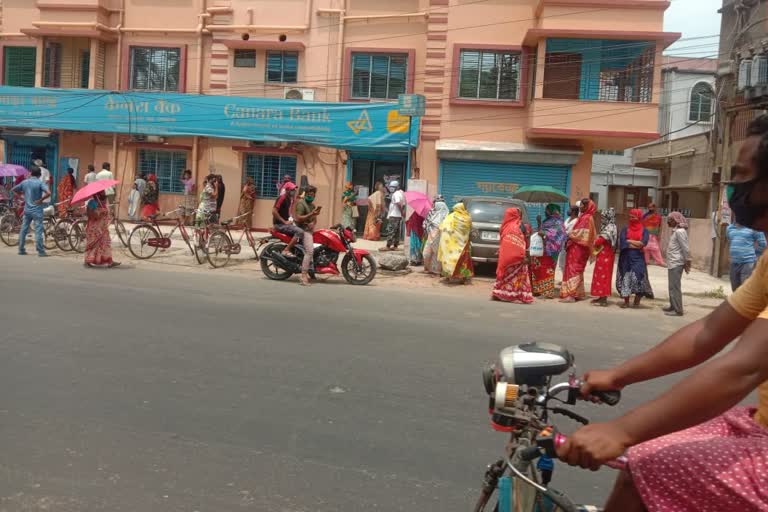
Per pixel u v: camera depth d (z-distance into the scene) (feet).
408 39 62.75
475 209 44.91
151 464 13.14
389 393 17.74
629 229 35.68
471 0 59.41
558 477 13.55
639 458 6.07
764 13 48.29
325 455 13.83
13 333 22.04
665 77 86.07
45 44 68.49
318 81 64.49
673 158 78.18
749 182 6.13
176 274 37.86
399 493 12.32
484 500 7.32
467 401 17.37
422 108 52.85
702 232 55.93
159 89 67.92
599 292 36.40
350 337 23.68
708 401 5.45
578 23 54.70
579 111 55.31
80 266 39.34
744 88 47.67
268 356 20.67
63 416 15.31
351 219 61.93
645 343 25.90
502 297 34.99
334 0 63.82
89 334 22.33
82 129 65.51
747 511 5.62
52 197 69.41
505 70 59.52
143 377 18.20
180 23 67.21
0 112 66.74
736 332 6.59
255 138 62.95
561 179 59.93
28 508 11.32
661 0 53.83
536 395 6.94
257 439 14.49
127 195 68.03
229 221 43.39
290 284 36.47
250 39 65.26
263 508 11.62
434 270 43.01
